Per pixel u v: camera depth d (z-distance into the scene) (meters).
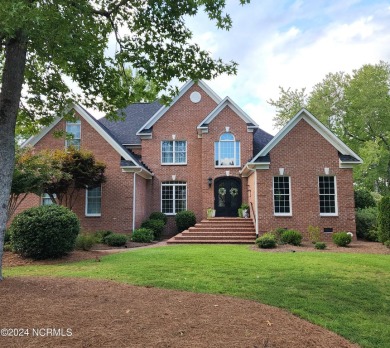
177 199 24.03
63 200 20.50
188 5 8.72
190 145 24.28
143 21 9.27
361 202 22.20
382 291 7.71
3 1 5.51
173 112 24.64
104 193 20.70
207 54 9.71
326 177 19.41
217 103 24.66
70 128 21.12
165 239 21.73
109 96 10.74
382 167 36.75
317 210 18.95
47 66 9.94
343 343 4.83
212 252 13.62
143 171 21.61
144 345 4.20
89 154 18.69
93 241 15.24
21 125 11.53
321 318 5.89
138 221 21.45
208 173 23.05
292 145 19.44
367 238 18.92
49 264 11.45
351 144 40.94
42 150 18.88
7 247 13.56
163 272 9.31
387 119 37.84
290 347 4.41
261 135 26.08
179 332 4.67
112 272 9.31
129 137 25.97
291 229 18.83
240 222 20.52
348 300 7.00
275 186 19.41
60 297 6.26
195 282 8.09
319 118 40.72
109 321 5.02
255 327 5.05
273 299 6.81
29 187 14.95
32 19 5.74
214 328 4.89
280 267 10.24
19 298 6.06
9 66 7.70
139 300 6.25
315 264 10.89
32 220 12.11
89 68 9.80
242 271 9.57
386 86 38.38
